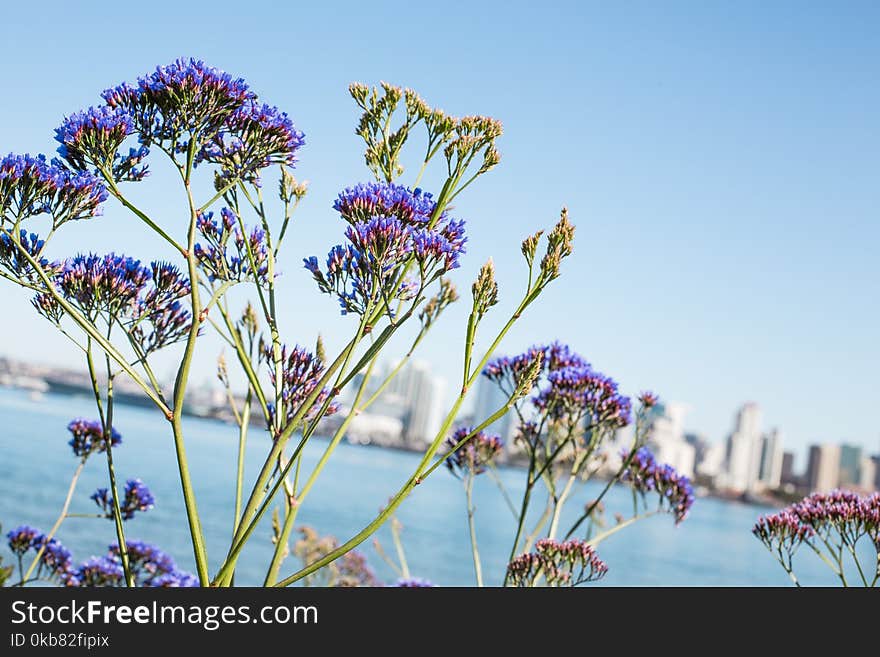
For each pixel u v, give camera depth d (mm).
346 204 3295
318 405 3348
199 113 3271
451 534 53375
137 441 93438
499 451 5695
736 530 119062
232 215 3654
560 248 3023
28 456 59625
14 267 3289
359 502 71875
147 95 3262
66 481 46594
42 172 3219
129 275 3502
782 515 5699
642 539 71125
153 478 53844
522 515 5387
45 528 29938
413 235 3131
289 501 3154
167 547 26312
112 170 3406
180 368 3010
